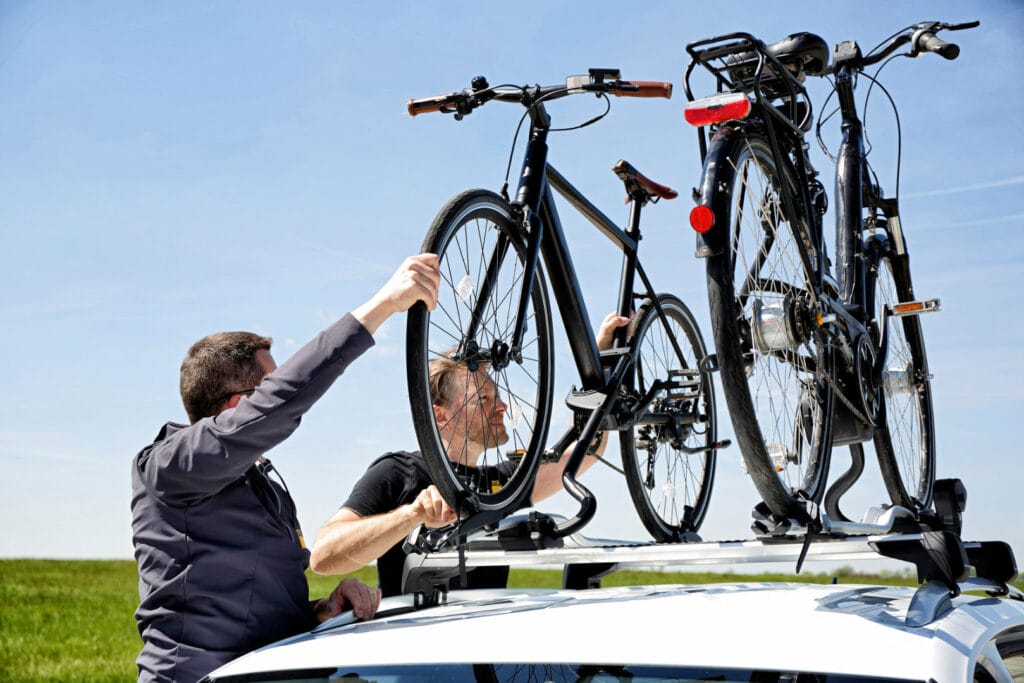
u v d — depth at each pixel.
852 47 3.78
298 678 1.57
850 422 3.11
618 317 3.29
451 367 2.47
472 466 2.81
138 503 2.14
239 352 2.39
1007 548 2.06
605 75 2.71
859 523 2.30
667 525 3.53
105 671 15.82
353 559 2.59
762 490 2.35
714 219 2.47
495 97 2.79
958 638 1.47
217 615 2.09
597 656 1.43
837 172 3.64
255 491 2.21
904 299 3.92
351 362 2.03
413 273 2.09
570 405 2.95
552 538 2.40
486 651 1.49
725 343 2.43
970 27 3.68
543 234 2.88
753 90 2.90
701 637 1.46
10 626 17.12
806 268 2.85
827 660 1.34
